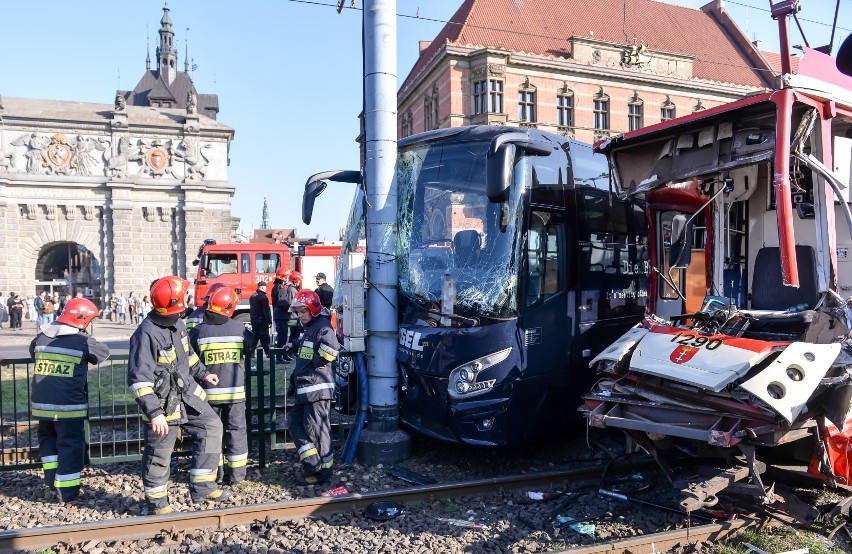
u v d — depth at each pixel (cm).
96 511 548
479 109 3262
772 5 481
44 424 589
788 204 454
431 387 654
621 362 562
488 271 641
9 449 711
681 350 515
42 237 4091
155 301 532
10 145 3991
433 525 524
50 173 4056
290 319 1402
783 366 455
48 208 4078
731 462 534
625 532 502
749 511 507
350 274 699
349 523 527
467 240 666
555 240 681
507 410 625
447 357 638
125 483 621
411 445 712
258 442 716
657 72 3631
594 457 710
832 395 469
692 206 656
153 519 499
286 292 1445
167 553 470
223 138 4362
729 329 542
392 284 696
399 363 697
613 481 617
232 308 627
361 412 694
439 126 3384
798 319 515
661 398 516
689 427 486
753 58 4094
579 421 706
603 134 3497
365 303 710
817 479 555
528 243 645
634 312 792
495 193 563
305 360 620
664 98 3634
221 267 2153
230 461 617
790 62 475
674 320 595
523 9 3669
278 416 884
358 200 799
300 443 618
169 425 541
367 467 671
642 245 818
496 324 626
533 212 655
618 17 3944
